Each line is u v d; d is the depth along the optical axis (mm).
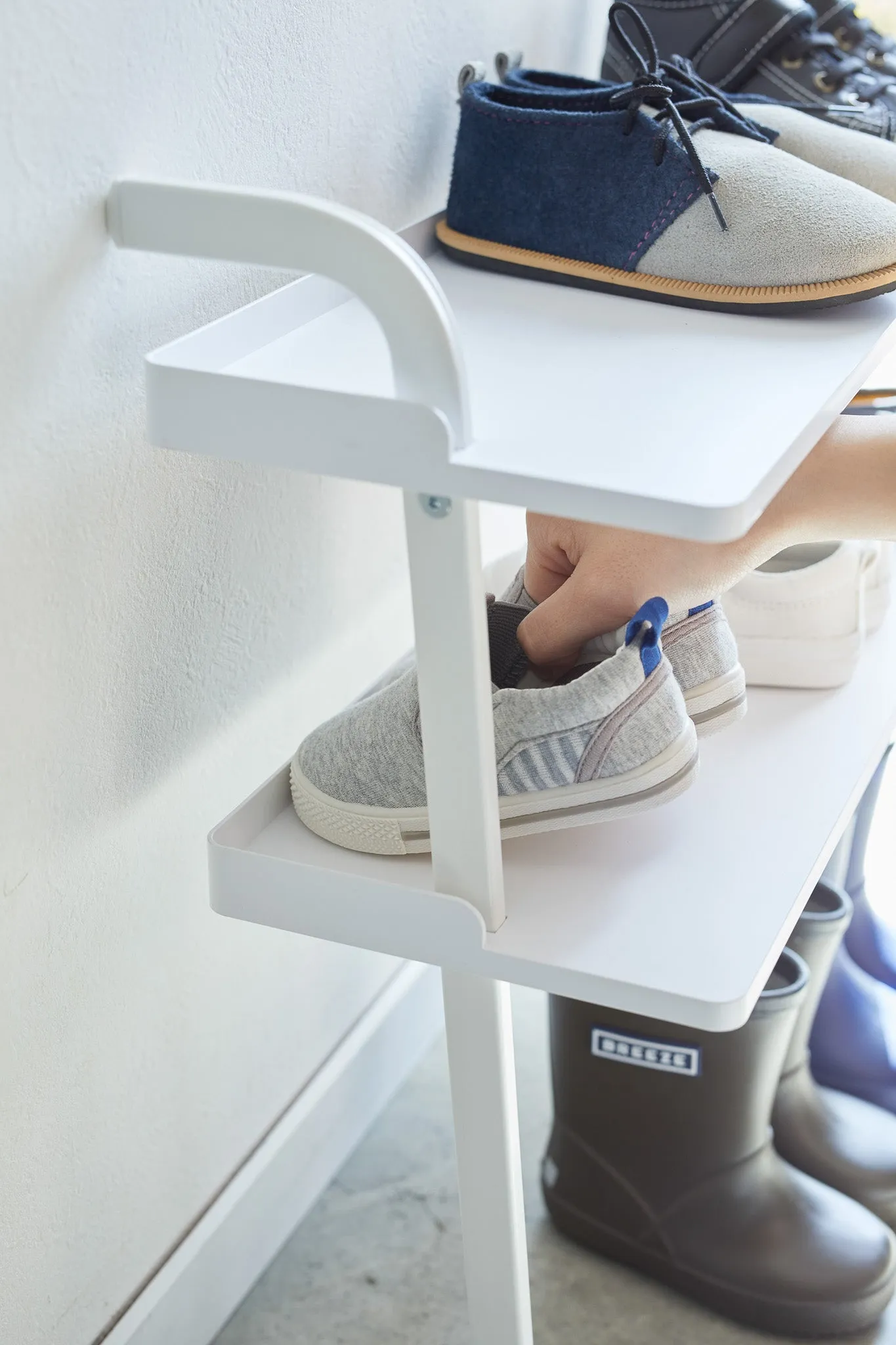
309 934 699
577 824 686
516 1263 802
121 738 771
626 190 753
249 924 965
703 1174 998
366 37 831
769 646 907
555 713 653
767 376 646
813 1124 1100
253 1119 1036
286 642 928
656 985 624
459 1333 1008
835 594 891
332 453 540
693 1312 1027
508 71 953
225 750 885
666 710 666
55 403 652
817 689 922
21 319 618
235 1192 1008
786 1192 1017
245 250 572
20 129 589
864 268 708
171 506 762
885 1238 1014
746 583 896
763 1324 1003
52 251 625
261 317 659
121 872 803
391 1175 1153
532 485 514
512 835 690
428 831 686
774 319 739
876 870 1533
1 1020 729
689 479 516
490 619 773
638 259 760
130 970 836
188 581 795
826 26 1049
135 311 690
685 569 720
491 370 655
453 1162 1166
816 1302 982
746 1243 999
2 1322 792
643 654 657
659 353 683
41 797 716
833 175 754
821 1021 1177
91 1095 825
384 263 521
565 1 1103
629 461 535
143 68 649
